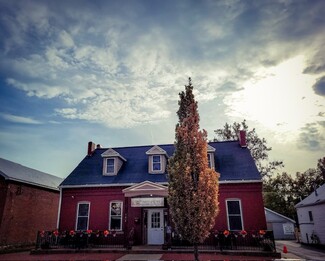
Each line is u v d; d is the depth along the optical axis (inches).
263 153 1373.0
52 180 1001.5
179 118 436.5
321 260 513.3
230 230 668.7
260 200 680.4
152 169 791.7
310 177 1899.6
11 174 764.0
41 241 633.0
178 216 372.5
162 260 487.2
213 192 387.5
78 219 761.0
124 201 751.1
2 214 705.6
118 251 586.2
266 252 535.8
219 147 859.4
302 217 1054.4
